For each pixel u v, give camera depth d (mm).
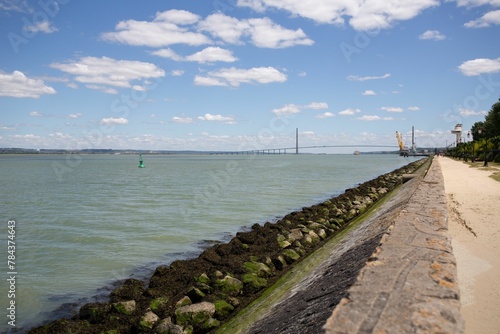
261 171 70625
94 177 54781
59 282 10836
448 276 3807
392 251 4719
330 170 74625
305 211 20156
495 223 10836
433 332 2736
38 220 20297
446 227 6340
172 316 7625
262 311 7301
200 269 10383
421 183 15406
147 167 92000
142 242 15523
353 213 19438
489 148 47000
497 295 5926
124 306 8031
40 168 84938
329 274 7008
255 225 16016
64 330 7344
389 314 3006
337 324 2879
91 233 17109
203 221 20047
